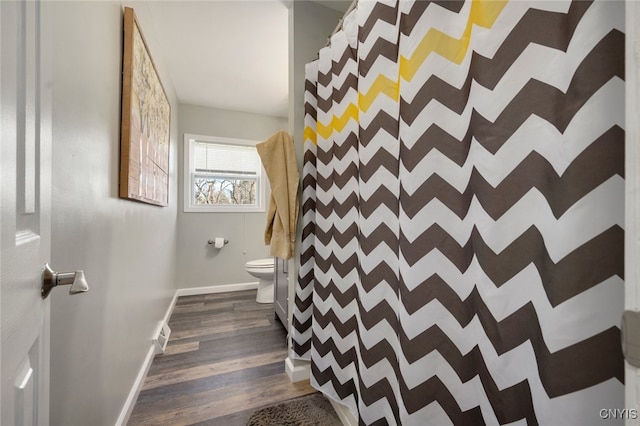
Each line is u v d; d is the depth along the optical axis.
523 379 0.50
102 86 0.97
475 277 0.60
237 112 3.31
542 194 0.48
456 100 0.64
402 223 0.76
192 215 3.13
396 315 0.88
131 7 1.24
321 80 1.39
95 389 0.91
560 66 0.45
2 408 0.37
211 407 1.31
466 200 0.62
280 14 1.71
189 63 2.26
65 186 0.74
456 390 0.65
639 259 0.27
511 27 0.52
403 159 0.75
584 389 0.42
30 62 0.47
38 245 0.50
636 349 0.27
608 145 0.40
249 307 2.71
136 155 1.28
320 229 1.36
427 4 0.69
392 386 0.89
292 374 1.51
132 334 1.32
